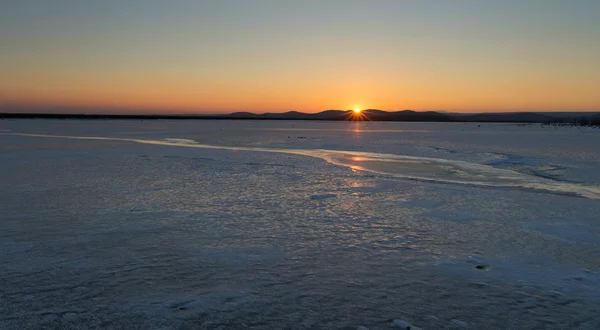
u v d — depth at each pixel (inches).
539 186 623.8
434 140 1878.7
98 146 1334.9
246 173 709.9
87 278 243.4
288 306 211.6
